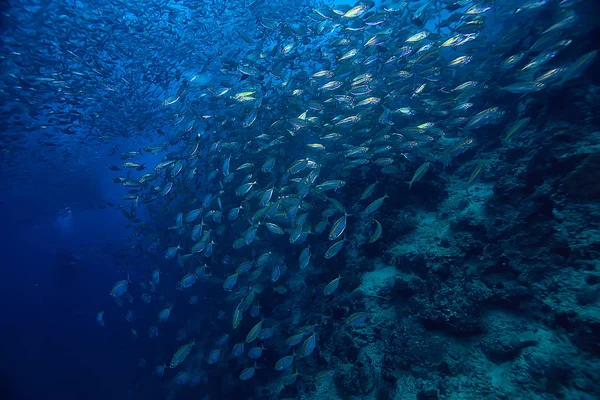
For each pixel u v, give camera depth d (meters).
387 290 5.76
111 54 11.11
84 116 13.05
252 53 8.21
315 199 8.80
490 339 3.69
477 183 6.12
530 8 5.82
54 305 25.36
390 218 6.57
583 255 3.48
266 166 6.49
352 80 7.22
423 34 6.04
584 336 2.89
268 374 7.95
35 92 10.16
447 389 3.57
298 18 10.73
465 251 4.81
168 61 12.26
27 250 51.97
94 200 33.38
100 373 17.45
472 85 5.87
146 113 14.49
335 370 5.22
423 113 8.34
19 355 21.38
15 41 9.13
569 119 4.63
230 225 11.23
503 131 6.43
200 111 10.41
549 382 2.86
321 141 7.94
